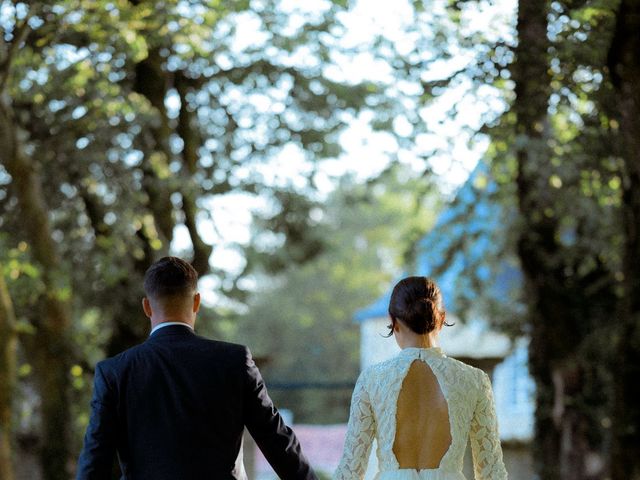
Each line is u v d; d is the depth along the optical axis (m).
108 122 15.38
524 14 11.03
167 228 16.70
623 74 10.38
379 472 4.80
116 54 14.09
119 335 16.53
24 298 14.86
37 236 15.30
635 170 10.83
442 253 17.72
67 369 16.12
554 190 15.03
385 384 4.77
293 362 61.75
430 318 4.82
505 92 12.24
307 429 28.56
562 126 15.54
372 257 66.31
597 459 16.08
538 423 16.52
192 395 4.54
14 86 14.51
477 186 17.03
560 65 11.05
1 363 12.61
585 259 15.84
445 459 4.68
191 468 4.48
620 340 11.78
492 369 22.97
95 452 4.52
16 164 15.01
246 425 4.65
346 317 62.81
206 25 14.21
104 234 16.16
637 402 11.66
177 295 4.70
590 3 10.23
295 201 18.59
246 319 61.41
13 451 14.93
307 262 20.05
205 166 18.06
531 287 16.56
